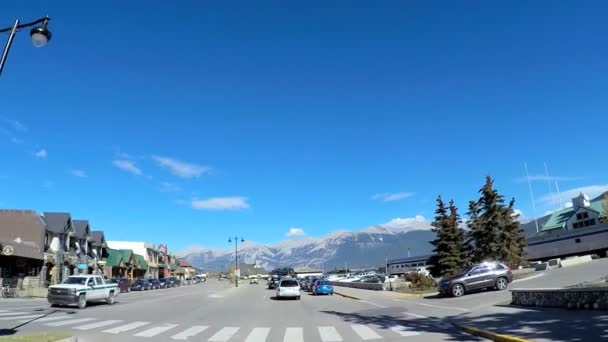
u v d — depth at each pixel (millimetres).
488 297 27219
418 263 127562
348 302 34688
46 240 57500
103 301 34938
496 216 50531
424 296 34938
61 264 59656
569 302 18438
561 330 13539
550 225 84438
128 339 15430
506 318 17594
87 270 69000
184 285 106188
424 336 15203
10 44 13297
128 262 92188
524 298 21625
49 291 29422
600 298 16922
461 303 26016
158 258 124500
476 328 15500
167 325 19609
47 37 13469
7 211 54625
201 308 29766
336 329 17891
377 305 30188
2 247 46156
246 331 17578
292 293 39688
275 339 15422
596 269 34781
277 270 128750
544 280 32281
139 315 24438
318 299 39844
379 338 15156
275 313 25875
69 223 61969
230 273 186375
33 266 53281
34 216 54906
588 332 12867
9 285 47250
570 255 75312
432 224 55438
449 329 16766
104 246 78750
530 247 81812
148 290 70000
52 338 13188
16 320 20422
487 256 50312
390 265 140500
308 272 179375
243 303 35094
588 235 73250
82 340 15016
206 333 17047
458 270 51906
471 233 52250
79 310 27688
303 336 16078
